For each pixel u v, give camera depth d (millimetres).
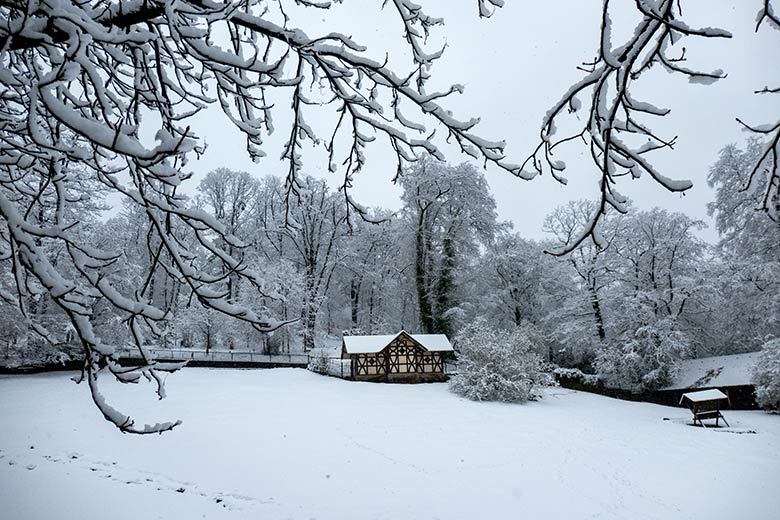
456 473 11906
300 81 3367
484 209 33625
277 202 38375
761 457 13352
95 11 3076
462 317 31781
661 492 10820
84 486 9867
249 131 4109
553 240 35719
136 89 3768
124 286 23078
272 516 9234
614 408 22625
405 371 28375
